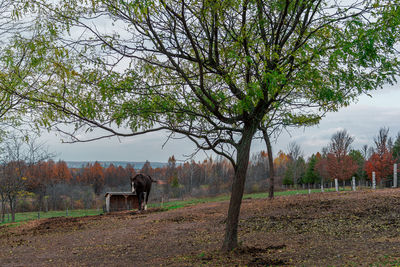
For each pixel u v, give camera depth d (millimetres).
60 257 10477
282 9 7363
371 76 6516
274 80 5746
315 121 7809
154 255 9875
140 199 23516
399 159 41000
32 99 6168
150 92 6699
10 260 10258
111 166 89875
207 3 6523
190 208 20812
